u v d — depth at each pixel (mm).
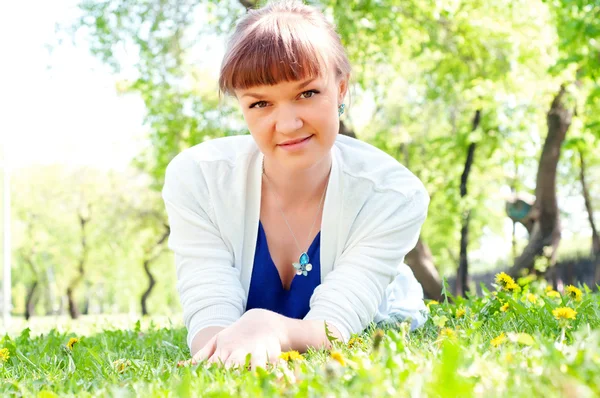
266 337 2084
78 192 33781
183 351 2865
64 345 3164
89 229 34344
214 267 2594
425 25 12203
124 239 32031
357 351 1899
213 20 12398
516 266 14078
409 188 2723
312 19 2383
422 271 11859
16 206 36625
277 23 2283
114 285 46844
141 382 1751
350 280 2508
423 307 3217
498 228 26469
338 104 2562
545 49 12852
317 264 2742
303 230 2764
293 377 1654
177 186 2746
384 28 11672
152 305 47844
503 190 20859
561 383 1285
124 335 4188
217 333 2264
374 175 2715
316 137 2342
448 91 14320
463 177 16516
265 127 2324
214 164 2736
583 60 10461
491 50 12609
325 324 2209
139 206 28734
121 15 12586
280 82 2240
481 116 16297
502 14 12430
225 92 2398
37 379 2041
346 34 10609
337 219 2682
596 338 1527
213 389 1620
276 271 2762
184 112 14008
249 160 2715
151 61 12977
